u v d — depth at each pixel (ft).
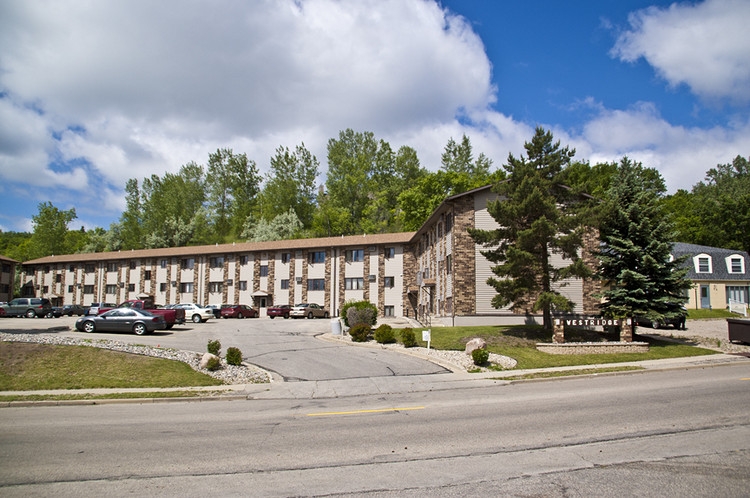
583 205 76.95
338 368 57.00
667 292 76.48
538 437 27.25
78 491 19.81
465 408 36.17
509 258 73.36
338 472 21.80
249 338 85.40
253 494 19.21
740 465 22.02
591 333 76.95
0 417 35.91
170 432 30.19
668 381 47.34
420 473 21.47
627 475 20.80
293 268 173.27
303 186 272.92
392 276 161.48
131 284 197.36
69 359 54.13
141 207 295.89
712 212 197.88
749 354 66.08
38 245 290.97
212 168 301.43
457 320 95.71
